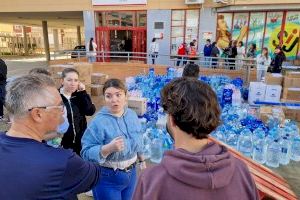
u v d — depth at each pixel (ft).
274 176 5.08
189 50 45.16
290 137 13.87
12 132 3.94
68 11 54.75
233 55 40.40
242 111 18.35
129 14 51.85
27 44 118.52
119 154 6.81
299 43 43.60
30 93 3.84
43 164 3.66
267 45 45.06
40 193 3.59
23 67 64.23
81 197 10.28
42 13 59.82
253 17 44.65
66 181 3.80
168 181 3.03
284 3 39.96
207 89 3.33
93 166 4.30
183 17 48.08
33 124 3.93
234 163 3.24
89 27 53.62
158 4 48.70
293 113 20.11
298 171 12.55
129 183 7.25
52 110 4.00
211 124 3.22
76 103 9.61
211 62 38.52
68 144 9.50
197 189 2.95
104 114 7.10
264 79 26.03
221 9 44.80
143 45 52.85
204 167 2.94
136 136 7.29
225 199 3.01
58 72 20.58
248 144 13.55
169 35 49.29
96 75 22.89
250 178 3.33
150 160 13.12
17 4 56.03
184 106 3.18
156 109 17.87
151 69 32.07
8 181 3.54
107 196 7.00
